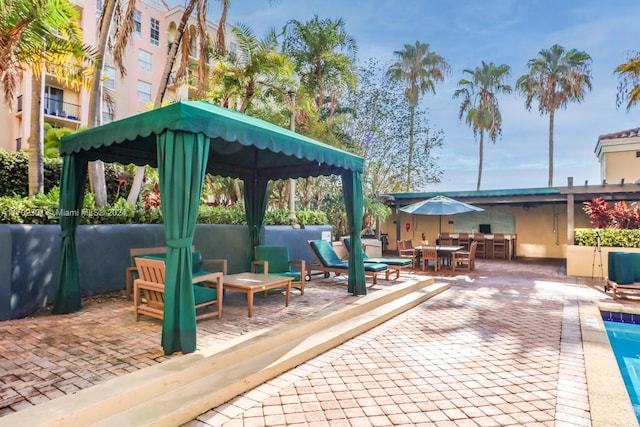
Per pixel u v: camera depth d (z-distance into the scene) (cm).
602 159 1723
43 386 285
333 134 1295
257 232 779
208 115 370
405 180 1734
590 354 414
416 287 764
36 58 676
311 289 695
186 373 313
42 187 725
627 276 710
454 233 1650
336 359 404
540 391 326
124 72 909
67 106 1814
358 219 640
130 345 371
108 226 637
